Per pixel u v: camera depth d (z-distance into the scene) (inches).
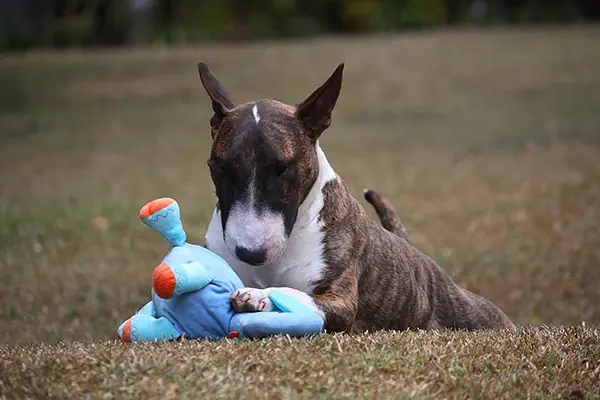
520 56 1272.1
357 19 1711.4
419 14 1715.1
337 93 268.1
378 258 290.5
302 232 270.7
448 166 770.8
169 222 255.4
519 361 239.9
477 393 218.1
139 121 1016.9
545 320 411.8
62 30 1569.9
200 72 286.4
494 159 792.3
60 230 579.2
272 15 1686.8
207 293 251.1
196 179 746.8
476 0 1758.1
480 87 1117.7
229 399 206.7
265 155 254.7
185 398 206.2
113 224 595.8
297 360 227.0
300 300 255.0
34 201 674.8
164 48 1467.8
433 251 527.8
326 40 1489.9
